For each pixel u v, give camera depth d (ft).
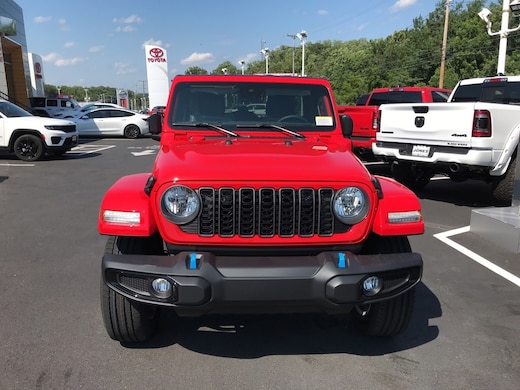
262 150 10.56
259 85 13.32
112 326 10.02
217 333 11.44
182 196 8.81
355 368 9.97
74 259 16.55
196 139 12.41
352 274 8.61
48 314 12.23
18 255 16.92
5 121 42.37
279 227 8.95
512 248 17.78
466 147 22.02
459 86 31.65
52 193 28.40
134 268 8.63
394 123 26.22
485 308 12.92
